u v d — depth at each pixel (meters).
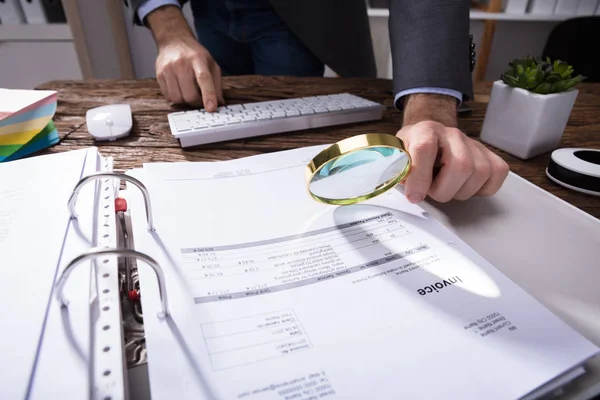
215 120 0.54
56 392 0.18
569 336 0.22
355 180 0.34
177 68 0.64
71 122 0.58
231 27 1.11
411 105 0.53
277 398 0.19
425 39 0.53
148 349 0.21
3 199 0.32
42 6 1.52
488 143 0.53
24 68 1.62
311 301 0.25
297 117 0.56
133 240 0.29
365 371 0.20
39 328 0.20
